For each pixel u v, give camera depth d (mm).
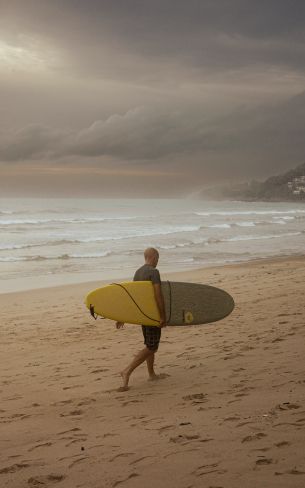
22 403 5828
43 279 19781
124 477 3365
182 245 32344
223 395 5230
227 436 3904
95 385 6352
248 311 10695
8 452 4211
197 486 3061
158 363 7152
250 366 6352
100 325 10820
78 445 4191
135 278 6145
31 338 9906
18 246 31078
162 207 129625
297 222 61219
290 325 8805
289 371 5836
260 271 19359
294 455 3334
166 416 4742
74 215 71125
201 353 7461
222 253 28297
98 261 25094
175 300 6121
